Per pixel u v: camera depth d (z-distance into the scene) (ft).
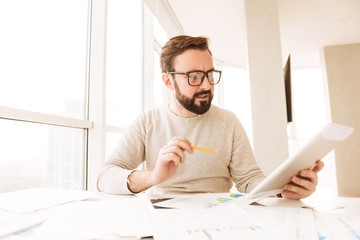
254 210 1.85
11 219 1.63
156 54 9.27
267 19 8.11
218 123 3.70
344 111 13.55
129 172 2.61
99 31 5.00
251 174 3.34
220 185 3.51
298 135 18.02
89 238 1.28
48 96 4.49
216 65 16.62
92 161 4.74
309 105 18.13
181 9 9.69
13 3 3.92
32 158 4.20
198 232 1.35
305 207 1.95
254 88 7.81
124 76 6.84
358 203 2.07
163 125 3.71
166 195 2.51
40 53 4.36
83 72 4.96
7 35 3.81
